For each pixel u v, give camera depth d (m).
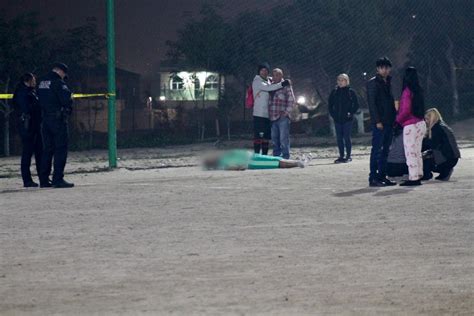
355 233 15.27
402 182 23.36
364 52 55.59
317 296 10.59
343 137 31.73
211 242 14.48
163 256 13.26
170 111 60.19
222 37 54.97
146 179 25.75
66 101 23.53
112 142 30.23
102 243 14.50
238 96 55.53
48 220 17.28
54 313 9.92
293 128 57.06
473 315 9.77
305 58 55.50
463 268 12.23
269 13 54.88
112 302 10.39
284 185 23.23
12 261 12.98
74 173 28.89
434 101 57.69
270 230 15.69
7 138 48.00
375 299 10.45
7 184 25.61
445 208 18.38
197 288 11.06
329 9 54.59
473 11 57.41
